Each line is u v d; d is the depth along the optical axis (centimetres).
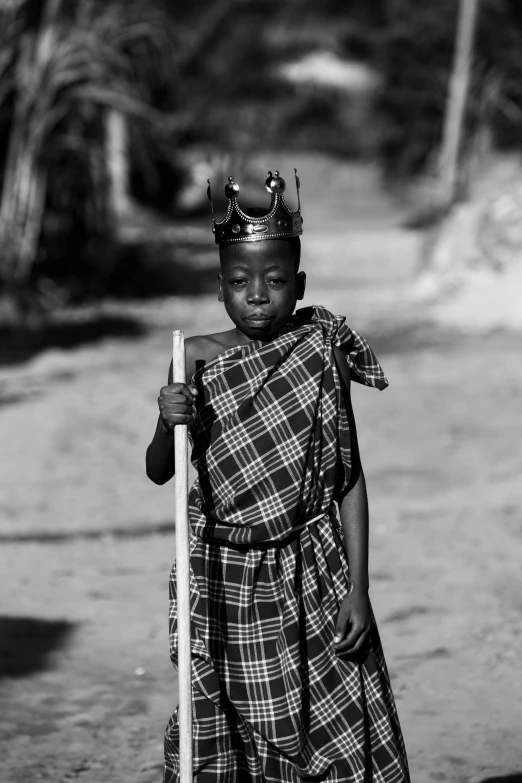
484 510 1144
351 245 4650
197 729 417
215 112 6894
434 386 1866
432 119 6675
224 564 420
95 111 3102
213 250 4409
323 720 419
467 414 1645
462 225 2939
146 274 3431
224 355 419
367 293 3216
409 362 2111
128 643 809
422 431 1544
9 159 2934
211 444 416
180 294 3294
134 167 5375
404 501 1200
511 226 2741
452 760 605
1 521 1155
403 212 6431
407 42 6606
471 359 2125
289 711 412
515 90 6078
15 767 612
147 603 895
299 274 434
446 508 1161
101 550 1045
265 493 411
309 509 420
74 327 2639
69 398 1817
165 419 403
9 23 2823
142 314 2891
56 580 954
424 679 720
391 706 441
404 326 2558
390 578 934
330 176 7681
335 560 425
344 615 420
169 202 5806
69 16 2925
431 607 858
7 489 1287
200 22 6825
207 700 418
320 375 415
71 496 1257
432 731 645
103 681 740
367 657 431
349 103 8356
